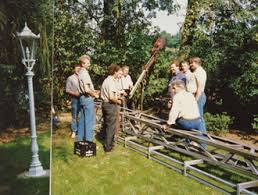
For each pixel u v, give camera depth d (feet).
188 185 12.60
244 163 12.13
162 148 16.17
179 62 18.12
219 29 23.16
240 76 20.83
